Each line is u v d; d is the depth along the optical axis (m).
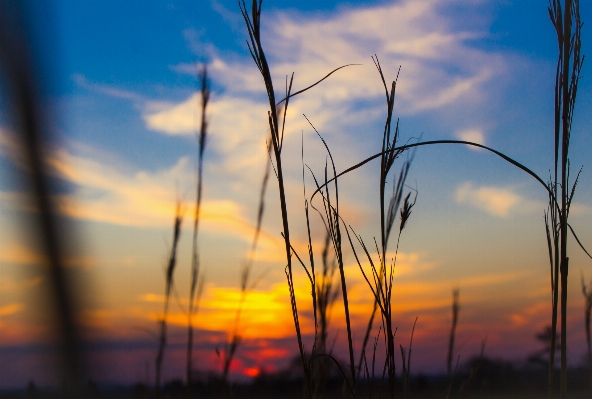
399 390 1.53
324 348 1.76
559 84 1.39
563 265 1.37
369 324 1.65
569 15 1.37
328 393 1.73
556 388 1.47
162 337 1.99
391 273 1.37
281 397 1.80
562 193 1.38
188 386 1.98
